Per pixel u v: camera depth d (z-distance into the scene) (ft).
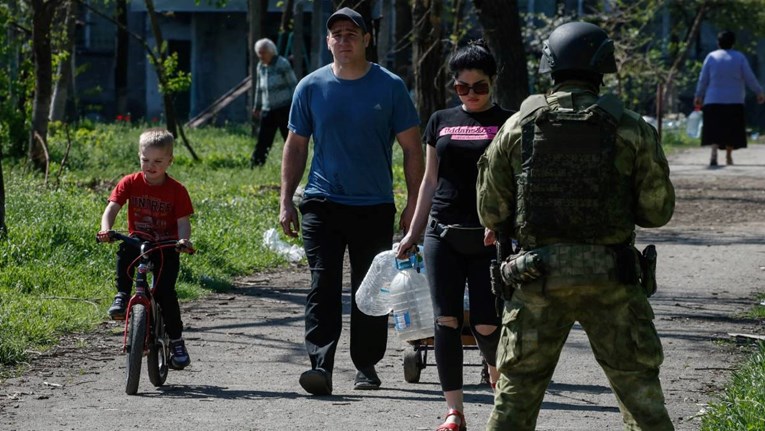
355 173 37.91
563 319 24.75
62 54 108.06
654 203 24.41
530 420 25.31
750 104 253.03
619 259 24.20
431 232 32.40
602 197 24.13
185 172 104.06
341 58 37.42
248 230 72.38
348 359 44.14
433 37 97.40
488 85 32.04
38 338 45.32
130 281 38.86
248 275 63.82
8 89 100.58
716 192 101.24
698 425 33.71
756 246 72.33
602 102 24.38
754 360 39.14
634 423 24.90
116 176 98.73
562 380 40.04
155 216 38.65
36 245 59.16
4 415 34.65
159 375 38.73
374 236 38.32
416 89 98.58
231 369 41.93
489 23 87.97
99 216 70.79
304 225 38.63
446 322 31.89
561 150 24.20
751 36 259.19
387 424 33.83
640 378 24.64
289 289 59.52
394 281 37.22
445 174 32.30
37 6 88.53
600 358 24.86
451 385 31.73
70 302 51.78
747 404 32.63
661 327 48.93
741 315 51.37
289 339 47.37
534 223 24.44
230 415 34.86
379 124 37.60
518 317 24.90
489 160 25.34
